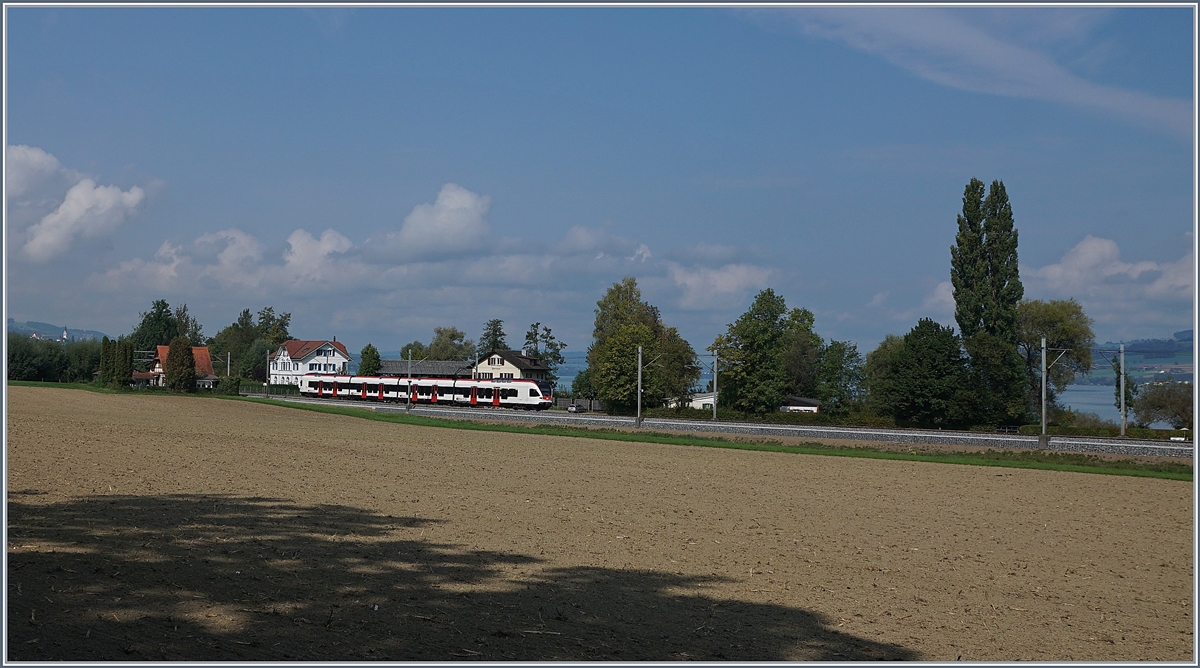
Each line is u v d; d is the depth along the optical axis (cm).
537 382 9438
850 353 11938
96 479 2402
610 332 12631
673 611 1341
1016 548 2105
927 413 8150
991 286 8419
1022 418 8150
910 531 2294
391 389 10319
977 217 8488
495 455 4078
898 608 1462
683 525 2228
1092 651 1264
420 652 1022
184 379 10688
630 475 3400
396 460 3634
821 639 1240
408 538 1795
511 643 1095
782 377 9469
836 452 4619
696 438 5459
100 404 6925
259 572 1356
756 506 2652
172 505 2012
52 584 1166
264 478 2734
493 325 16775
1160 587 1738
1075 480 3534
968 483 3397
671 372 10119
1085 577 1805
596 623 1231
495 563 1596
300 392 11369
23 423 4409
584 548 1825
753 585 1568
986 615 1454
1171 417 8000
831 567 1781
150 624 1032
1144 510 2802
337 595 1257
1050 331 9138
